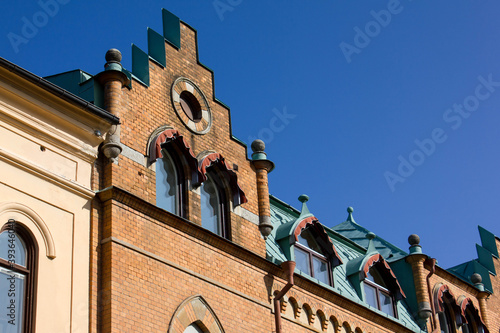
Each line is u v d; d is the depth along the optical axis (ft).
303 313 70.74
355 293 80.07
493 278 106.52
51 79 62.95
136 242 56.59
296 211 81.71
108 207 56.03
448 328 94.17
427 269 92.68
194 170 64.75
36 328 49.21
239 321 62.85
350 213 105.29
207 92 70.38
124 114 60.59
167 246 58.90
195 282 60.08
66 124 55.72
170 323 56.70
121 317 53.26
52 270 51.62
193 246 61.21
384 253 95.61
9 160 51.42
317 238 78.54
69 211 54.08
